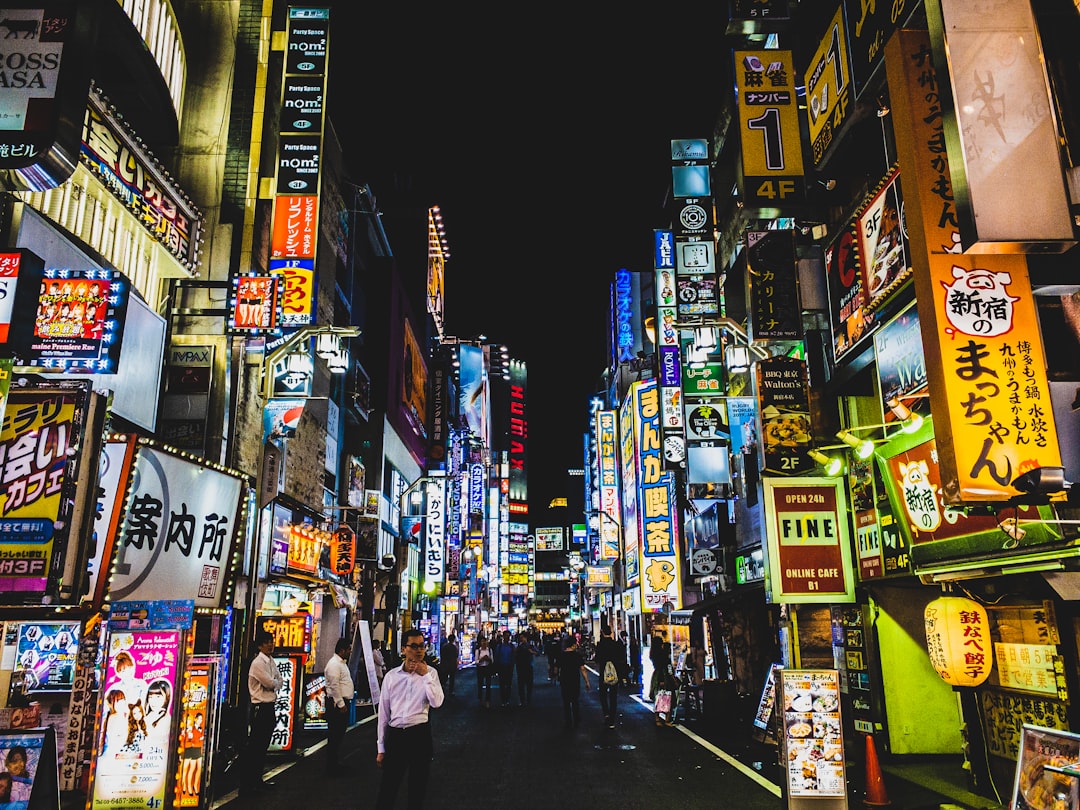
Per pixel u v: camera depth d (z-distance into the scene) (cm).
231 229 1712
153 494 1034
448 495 4541
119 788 786
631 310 3981
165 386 1496
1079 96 605
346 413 3125
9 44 743
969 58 598
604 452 4062
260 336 1566
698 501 2091
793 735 846
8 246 977
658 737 1454
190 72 1855
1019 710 871
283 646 1559
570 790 980
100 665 834
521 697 2050
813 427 1238
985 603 909
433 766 1159
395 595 2798
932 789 954
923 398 927
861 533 1211
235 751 1141
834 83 1118
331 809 873
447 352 6381
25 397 661
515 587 8112
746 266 1274
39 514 641
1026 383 657
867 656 1201
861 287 1103
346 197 3334
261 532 1709
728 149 2186
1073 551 673
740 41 1661
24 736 597
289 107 1725
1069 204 563
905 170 736
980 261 691
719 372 1906
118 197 1296
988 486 633
